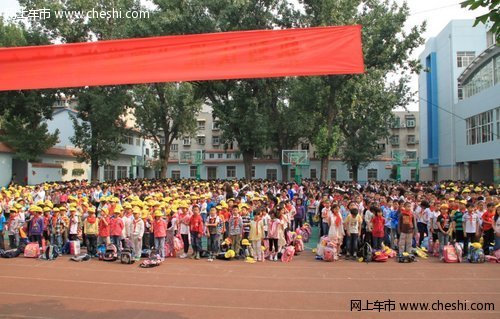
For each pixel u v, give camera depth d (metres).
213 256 13.54
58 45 4.95
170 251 14.01
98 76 4.89
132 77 4.84
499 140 30.62
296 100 34.06
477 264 12.47
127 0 32.16
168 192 18.97
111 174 46.78
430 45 45.38
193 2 28.03
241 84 32.34
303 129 36.47
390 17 26.50
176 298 8.63
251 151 32.69
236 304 8.19
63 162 39.53
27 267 12.10
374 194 17.06
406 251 13.16
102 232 13.34
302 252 14.91
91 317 7.39
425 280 10.30
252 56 4.71
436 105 44.53
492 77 31.75
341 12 25.61
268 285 9.78
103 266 12.23
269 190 21.78
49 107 35.19
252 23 29.45
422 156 48.81
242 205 14.11
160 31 28.47
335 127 30.77
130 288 9.51
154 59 4.83
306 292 9.11
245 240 13.30
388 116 44.28
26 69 4.96
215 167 54.97
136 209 13.33
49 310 7.81
